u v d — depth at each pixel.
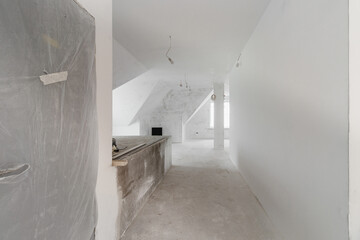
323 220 1.13
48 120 0.80
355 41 0.90
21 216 0.67
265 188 2.16
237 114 3.95
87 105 1.11
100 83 1.35
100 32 1.35
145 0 1.92
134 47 3.19
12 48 0.63
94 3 1.27
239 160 3.81
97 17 1.31
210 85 6.90
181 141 8.23
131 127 7.59
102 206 1.37
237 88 3.91
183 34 2.71
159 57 3.71
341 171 0.98
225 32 2.63
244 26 2.46
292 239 1.52
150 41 2.95
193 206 2.29
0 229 0.60
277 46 1.76
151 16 2.23
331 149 1.05
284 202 1.66
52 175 0.82
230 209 2.21
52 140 0.82
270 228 1.83
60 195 0.87
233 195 2.62
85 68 1.08
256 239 1.66
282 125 1.67
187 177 3.45
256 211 2.16
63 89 0.89
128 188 1.86
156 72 4.91
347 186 0.94
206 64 4.22
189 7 2.05
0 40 0.60
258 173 2.43
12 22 0.63
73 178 0.97
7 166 0.62
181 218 2.01
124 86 5.26
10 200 0.63
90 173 1.15
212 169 3.99
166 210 2.18
